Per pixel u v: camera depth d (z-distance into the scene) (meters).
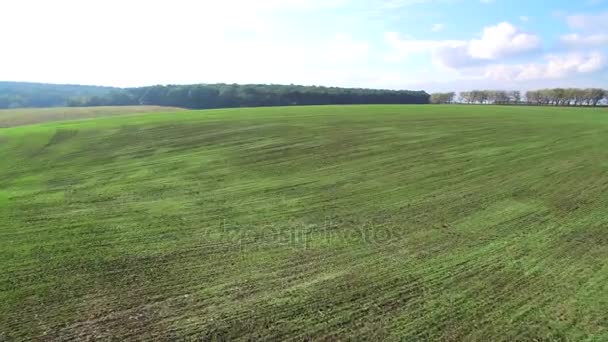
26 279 9.55
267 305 8.46
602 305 8.41
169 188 17.86
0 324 7.79
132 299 8.70
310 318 8.00
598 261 10.41
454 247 11.40
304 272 9.95
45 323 7.83
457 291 9.00
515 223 13.26
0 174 21.25
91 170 21.72
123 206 15.28
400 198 16.14
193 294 8.91
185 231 12.69
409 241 11.87
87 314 8.14
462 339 7.35
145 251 11.16
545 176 19.23
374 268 10.13
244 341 7.32
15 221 13.54
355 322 7.86
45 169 22.20
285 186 18.03
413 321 7.88
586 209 14.54
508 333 7.52
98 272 9.92
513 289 9.07
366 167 21.55
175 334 7.52
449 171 20.45
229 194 16.83
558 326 7.73
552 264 10.29
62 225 13.18
